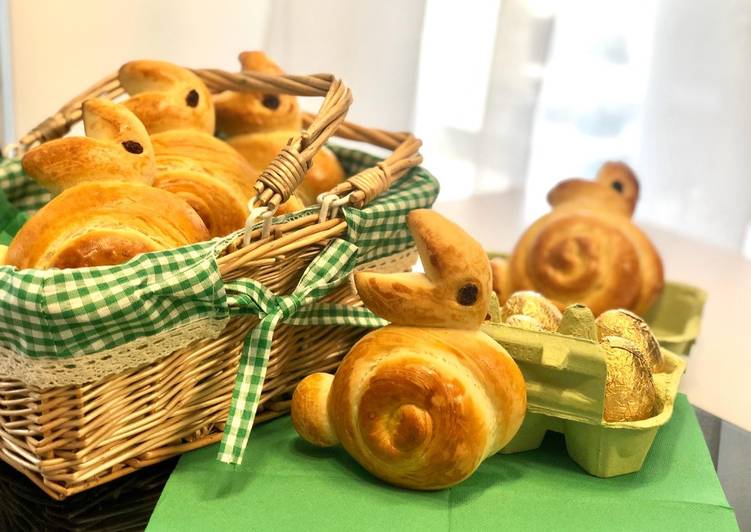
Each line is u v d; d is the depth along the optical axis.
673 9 0.92
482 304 0.54
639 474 0.58
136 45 0.96
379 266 0.65
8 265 0.51
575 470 0.58
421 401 0.52
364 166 0.77
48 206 0.55
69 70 0.95
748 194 0.95
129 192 0.56
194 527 0.51
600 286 0.71
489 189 1.00
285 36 0.98
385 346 0.54
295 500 0.54
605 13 0.93
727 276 0.98
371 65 0.96
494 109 0.96
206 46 0.97
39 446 0.52
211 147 0.66
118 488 0.56
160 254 0.51
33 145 0.74
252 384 0.55
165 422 0.56
